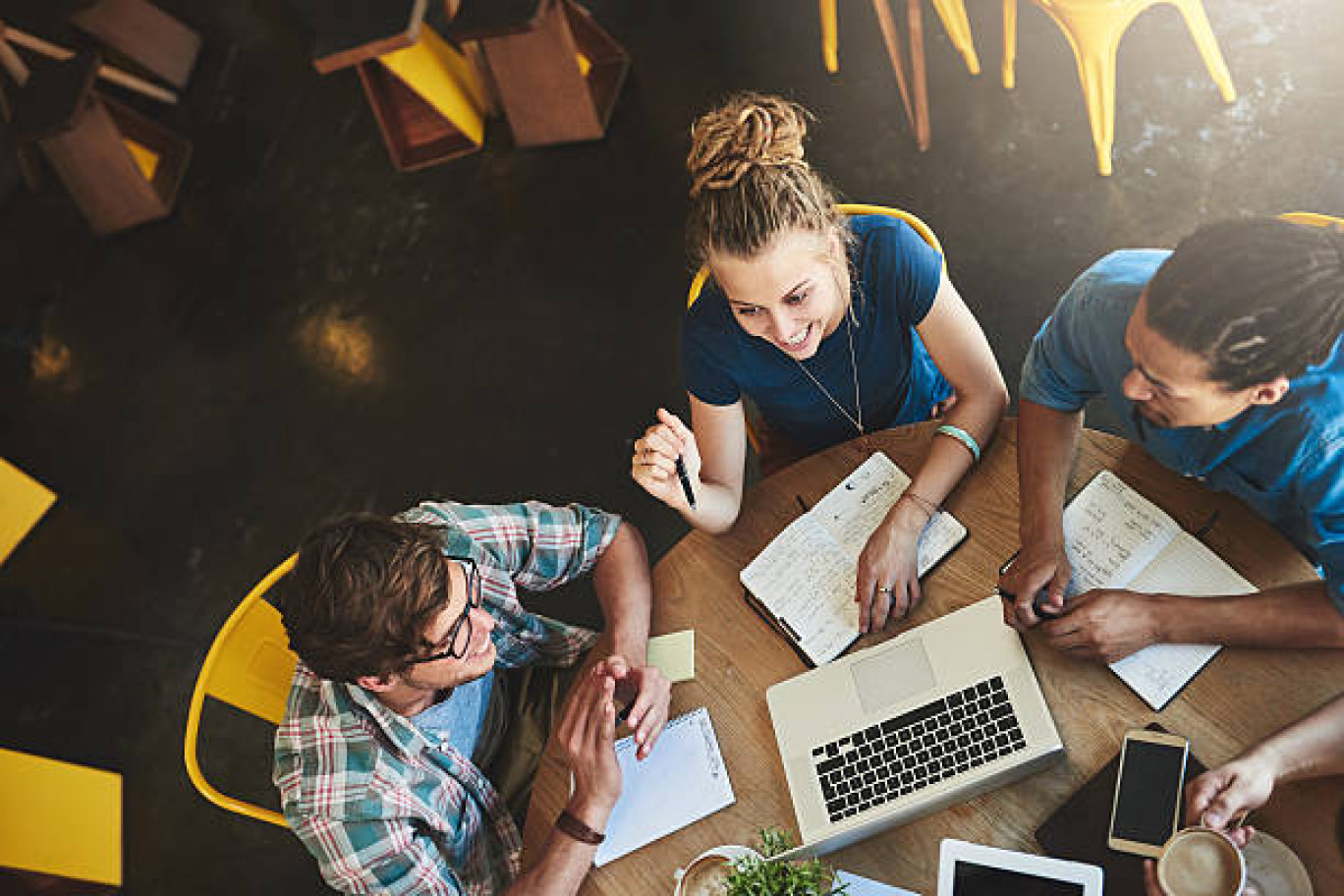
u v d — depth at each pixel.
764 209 1.40
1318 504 1.34
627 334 2.97
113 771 2.69
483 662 1.55
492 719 1.82
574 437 2.87
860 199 2.90
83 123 3.54
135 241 3.72
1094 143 2.75
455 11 3.19
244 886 2.46
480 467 2.91
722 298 1.67
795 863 1.39
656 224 3.11
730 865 1.37
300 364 3.27
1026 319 2.62
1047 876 1.30
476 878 1.69
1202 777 1.30
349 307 3.32
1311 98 2.65
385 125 3.42
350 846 1.52
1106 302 1.41
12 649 2.97
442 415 3.03
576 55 3.18
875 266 1.65
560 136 3.30
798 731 1.51
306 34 3.97
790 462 2.07
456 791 1.63
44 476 3.29
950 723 1.45
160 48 3.96
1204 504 1.53
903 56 3.07
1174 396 1.24
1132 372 1.29
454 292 3.22
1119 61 2.87
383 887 1.53
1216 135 2.69
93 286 3.67
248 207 3.64
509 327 3.10
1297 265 1.09
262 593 1.79
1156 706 1.41
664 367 2.89
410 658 1.43
